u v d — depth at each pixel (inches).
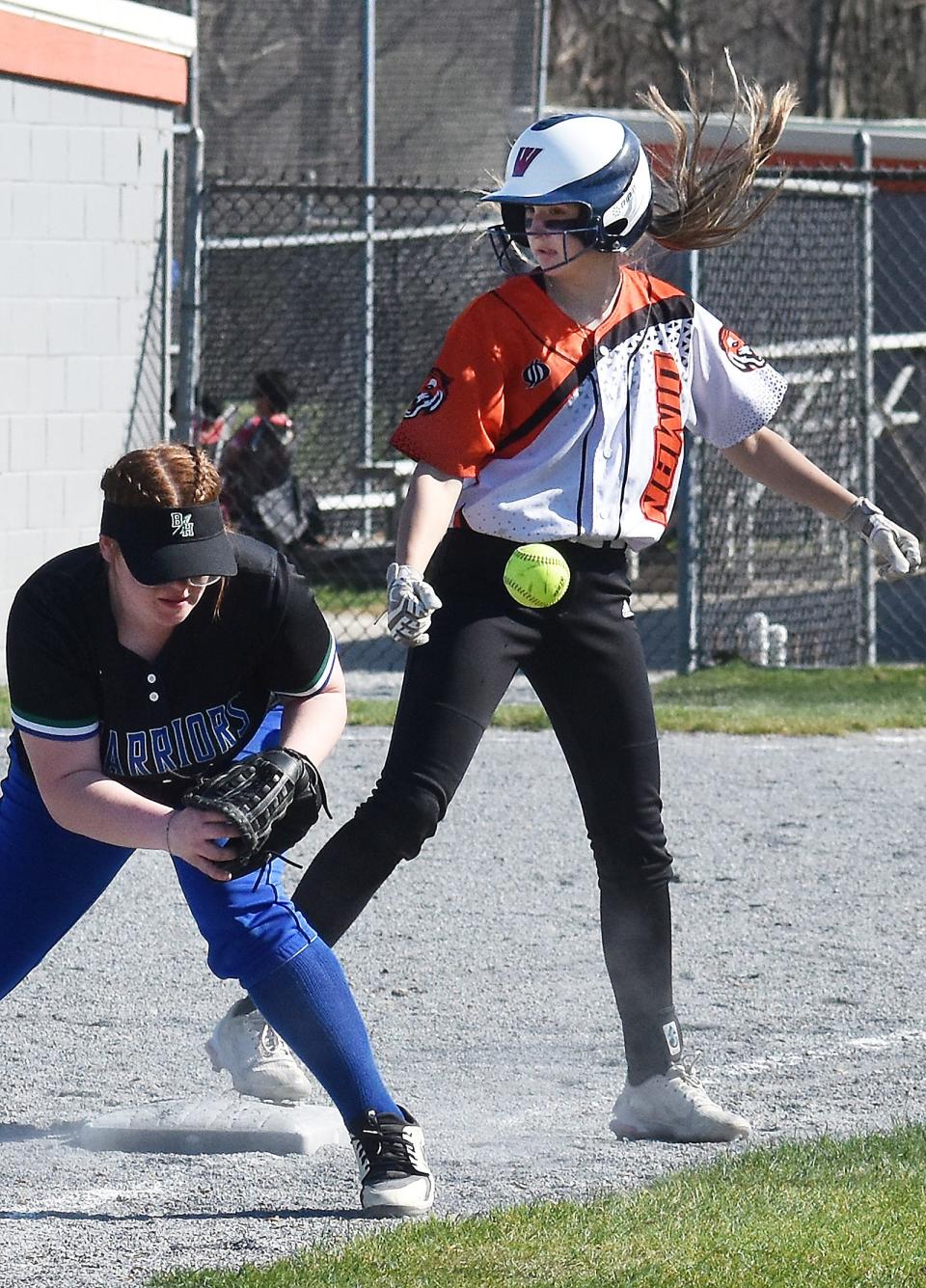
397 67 2144.4
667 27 3543.3
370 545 1863.9
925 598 1813.5
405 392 1854.1
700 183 529.7
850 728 1173.1
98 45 1358.3
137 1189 460.1
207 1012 631.8
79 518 1403.8
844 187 1429.6
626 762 502.0
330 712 439.5
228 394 1780.3
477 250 1839.3
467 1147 498.9
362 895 492.7
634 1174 471.5
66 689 411.2
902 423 1899.6
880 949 714.8
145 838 407.8
